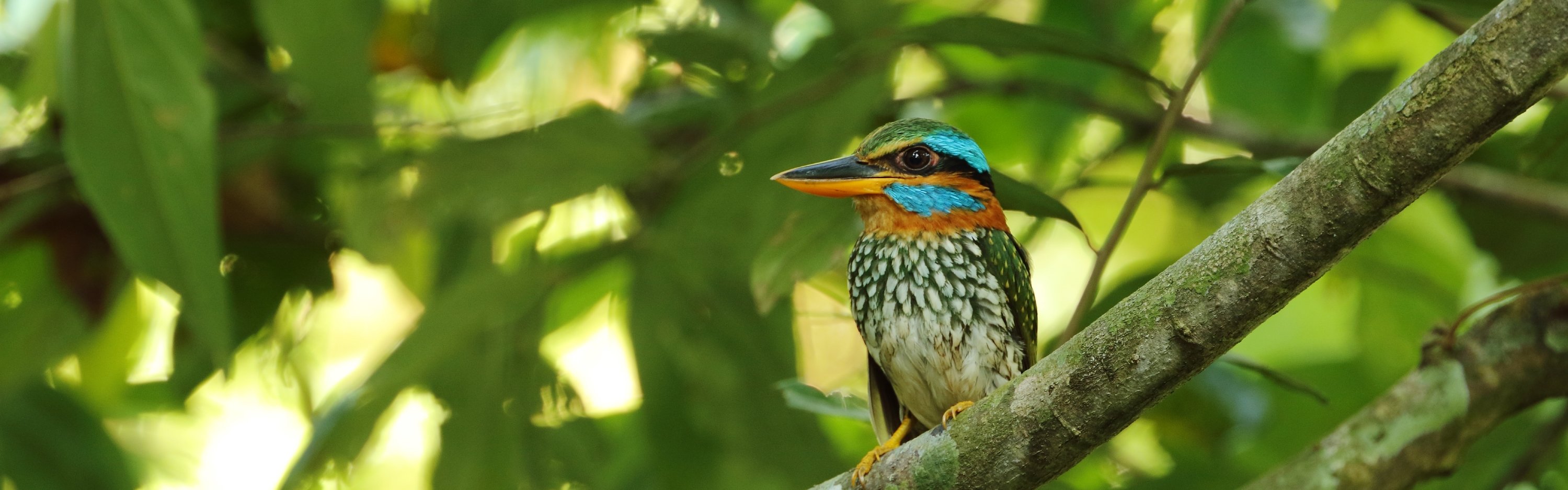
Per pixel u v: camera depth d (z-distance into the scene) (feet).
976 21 23.99
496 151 31.94
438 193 32.07
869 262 26.40
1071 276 43.34
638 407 35.73
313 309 36.96
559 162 31.91
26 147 33.17
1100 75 37.47
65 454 38.73
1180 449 37.83
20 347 35.40
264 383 37.32
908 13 38.24
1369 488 25.53
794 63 32.58
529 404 34.04
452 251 36.32
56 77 31.78
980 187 26.58
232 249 36.04
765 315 34.04
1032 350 26.55
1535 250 36.11
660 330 34.24
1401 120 14.78
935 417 26.43
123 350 38.93
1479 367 25.52
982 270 25.71
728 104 35.45
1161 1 36.60
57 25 31.22
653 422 34.68
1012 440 18.42
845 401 25.13
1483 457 34.60
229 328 25.02
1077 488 32.63
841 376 37.06
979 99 40.65
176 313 36.04
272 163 35.55
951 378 25.68
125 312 38.81
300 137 32.96
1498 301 25.34
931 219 26.05
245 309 36.40
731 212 32.86
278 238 36.27
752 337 34.27
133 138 24.75
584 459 34.50
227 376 24.93
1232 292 16.17
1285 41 37.47
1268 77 38.01
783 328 34.47
